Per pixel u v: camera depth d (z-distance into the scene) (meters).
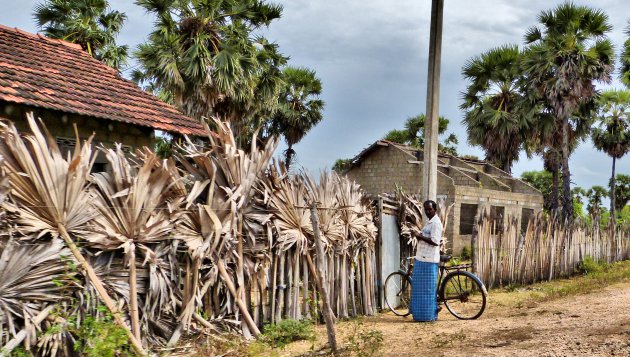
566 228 15.10
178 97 20.36
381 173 25.38
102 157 9.86
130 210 5.99
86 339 5.31
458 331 7.32
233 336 6.89
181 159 7.03
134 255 5.97
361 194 9.59
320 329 7.99
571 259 15.16
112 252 5.95
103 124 9.91
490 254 12.47
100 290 5.68
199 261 6.57
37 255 5.26
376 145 25.06
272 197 7.59
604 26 23.61
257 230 7.41
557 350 5.54
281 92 32.28
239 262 7.18
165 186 6.37
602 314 7.65
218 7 21.17
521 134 28.41
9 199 5.26
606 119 38.53
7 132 5.30
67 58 11.88
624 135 38.47
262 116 25.78
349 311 9.12
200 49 19.97
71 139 9.42
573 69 23.36
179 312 6.61
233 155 7.14
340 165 27.66
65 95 9.50
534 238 13.84
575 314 7.92
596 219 17.20
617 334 5.98
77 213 5.61
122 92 11.32
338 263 8.77
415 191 24.31
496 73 28.64
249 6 22.31
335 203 8.64
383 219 9.97
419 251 8.78
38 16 22.89
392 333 7.54
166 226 6.35
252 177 7.36
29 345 5.11
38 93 8.94
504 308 9.63
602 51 23.42
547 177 44.75
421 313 8.60
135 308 5.97
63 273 5.44
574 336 6.11
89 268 5.64
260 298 7.49
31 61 10.56
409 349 6.28
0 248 5.06
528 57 25.05
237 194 7.05
